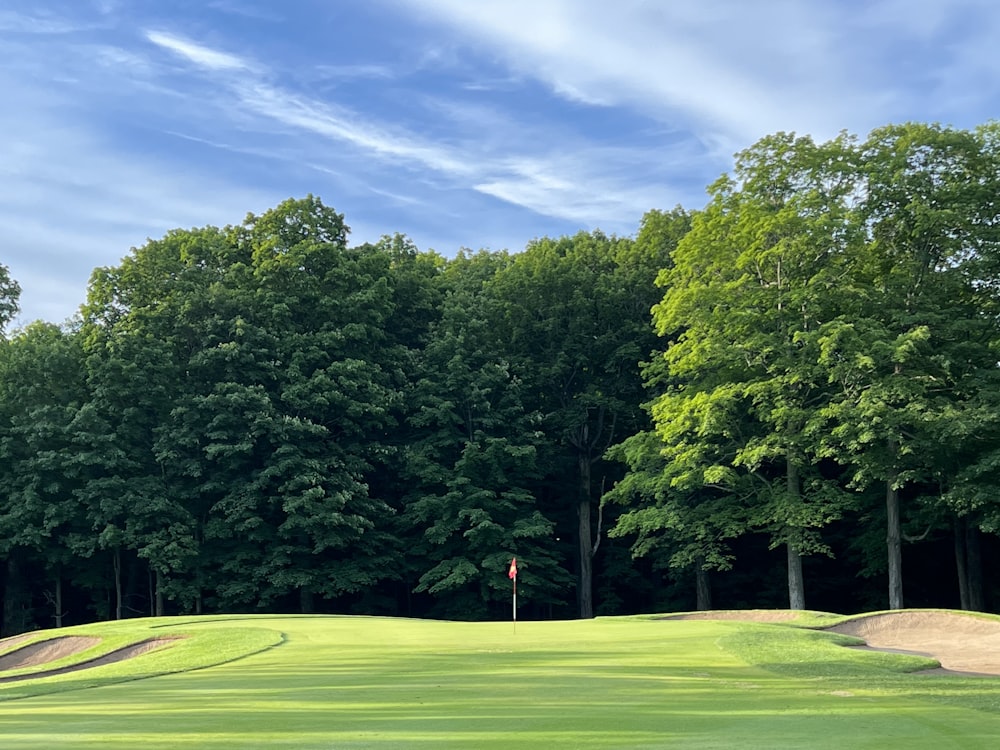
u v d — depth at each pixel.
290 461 40.78
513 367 47.31
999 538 43.28
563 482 50.19
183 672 18.23
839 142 36.66
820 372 33.75
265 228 46.41
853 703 11.85
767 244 36.12
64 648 27.81
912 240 34.81
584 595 47.91
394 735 9.23
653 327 46.22
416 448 45.16
